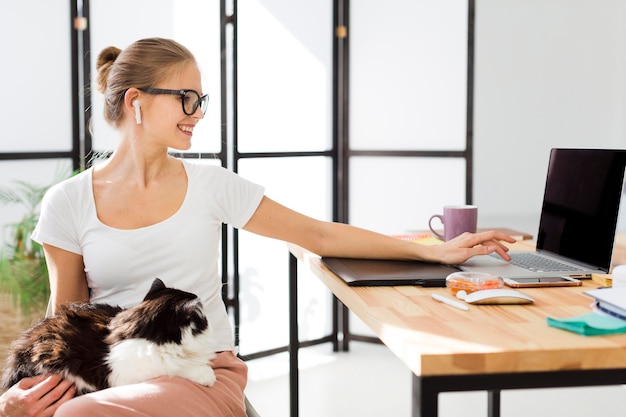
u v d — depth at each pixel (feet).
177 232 5.65
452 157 11.38
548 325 3.92
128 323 4.90
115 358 4.79
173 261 5.65
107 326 5.02
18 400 4.65
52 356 4.87
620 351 3.47
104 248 5.58
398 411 9.40
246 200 5.99
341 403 9.70
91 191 5.70
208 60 10.72
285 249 11.81
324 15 11.77
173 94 5.59
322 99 11.88
